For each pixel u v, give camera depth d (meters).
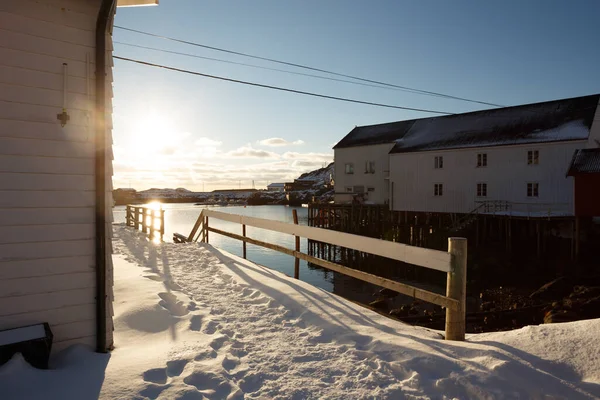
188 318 4.45
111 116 3.76
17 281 3.27
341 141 44.66
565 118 29.12
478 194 31.20
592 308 13.66
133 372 3.10
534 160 28.34
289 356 3.54
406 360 3.31
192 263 7.79
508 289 21.27
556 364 3.08
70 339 3.50
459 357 3.31
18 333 3.14
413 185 35.22
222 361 3.38
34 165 3.34
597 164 24.58
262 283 6.00
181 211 122.62
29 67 3.31
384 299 19.38
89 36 3.61
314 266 30.48
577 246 24.84
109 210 3.72
